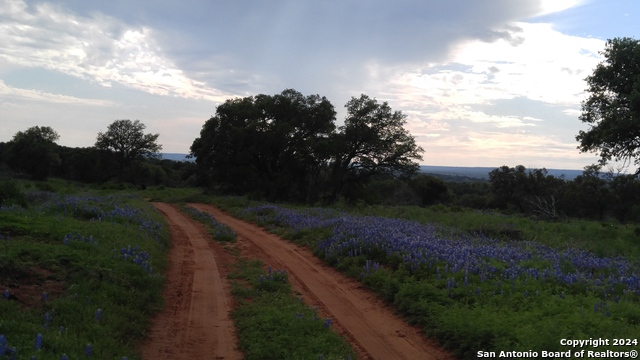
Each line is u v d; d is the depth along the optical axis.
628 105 23.81
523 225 24.45
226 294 10.07
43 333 5.70
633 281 9.62
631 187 49.91
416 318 8.27
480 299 8.34
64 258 8.75
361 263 12.48
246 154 46.53
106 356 5.62
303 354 6.52
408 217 27.91
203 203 42.97
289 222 21.72
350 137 45.66
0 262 7.63
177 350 6.85
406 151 46.53
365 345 7.25
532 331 6.25
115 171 87.19
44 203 19.14
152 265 10.97
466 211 37.78
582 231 22.88
